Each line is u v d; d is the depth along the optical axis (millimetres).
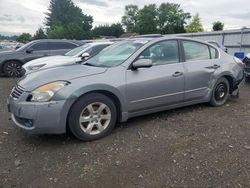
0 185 3145
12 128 4859
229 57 6184
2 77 12086
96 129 4316
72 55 9328
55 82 4000
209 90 5715
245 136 4383
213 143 4113
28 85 4078
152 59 4883
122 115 4547
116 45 5398
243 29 19109
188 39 5465
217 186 3043
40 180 3229
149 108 4855
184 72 5180
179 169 3395
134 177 3250
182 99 5266
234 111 5715
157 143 4141
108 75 4371
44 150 3979
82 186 3100
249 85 8969
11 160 3703
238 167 3416
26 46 12469
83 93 4070
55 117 3908
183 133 4508
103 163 3578
